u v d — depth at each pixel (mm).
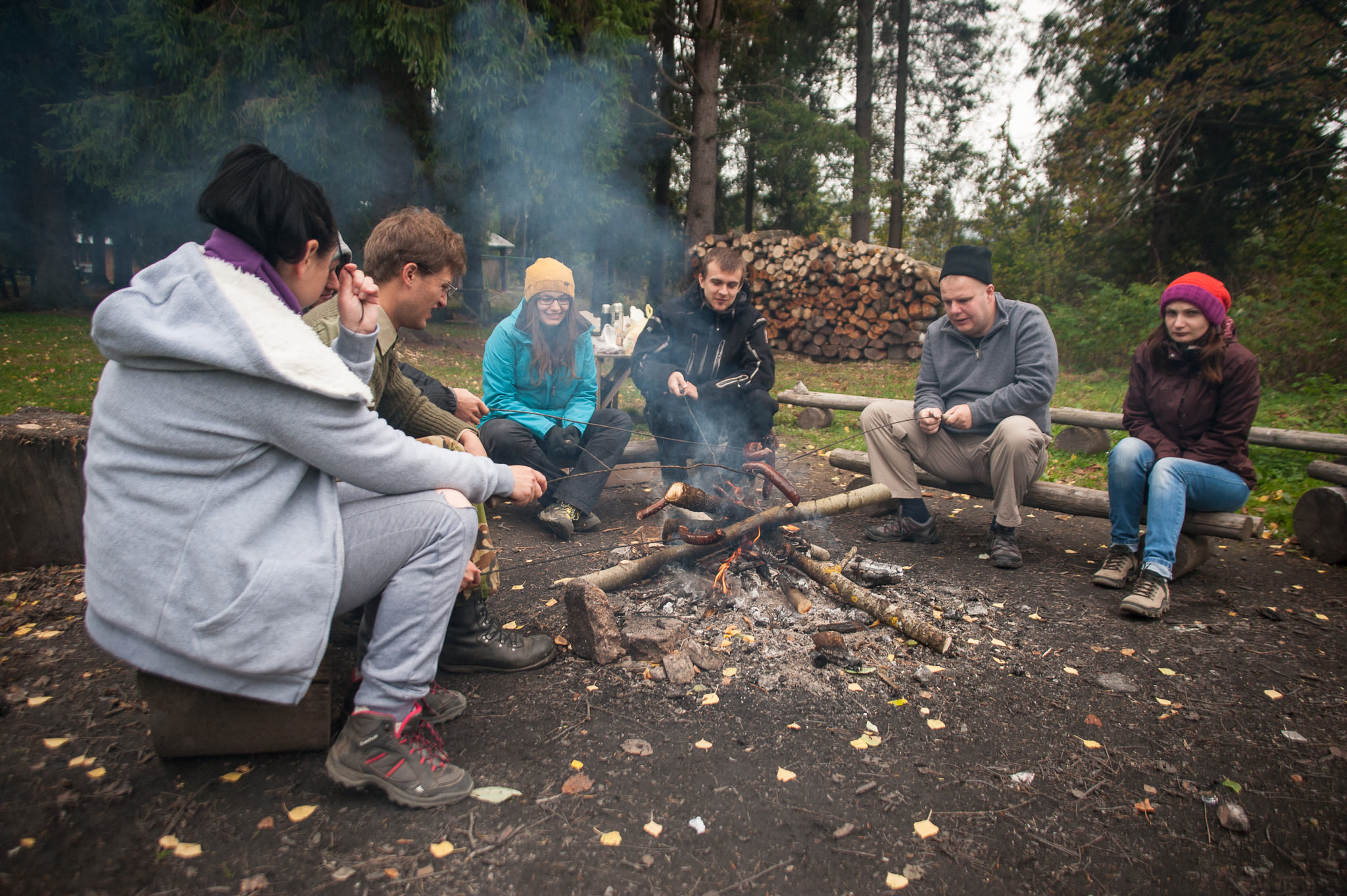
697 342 4168
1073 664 2633
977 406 3676
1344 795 1946
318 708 1937
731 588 3002
